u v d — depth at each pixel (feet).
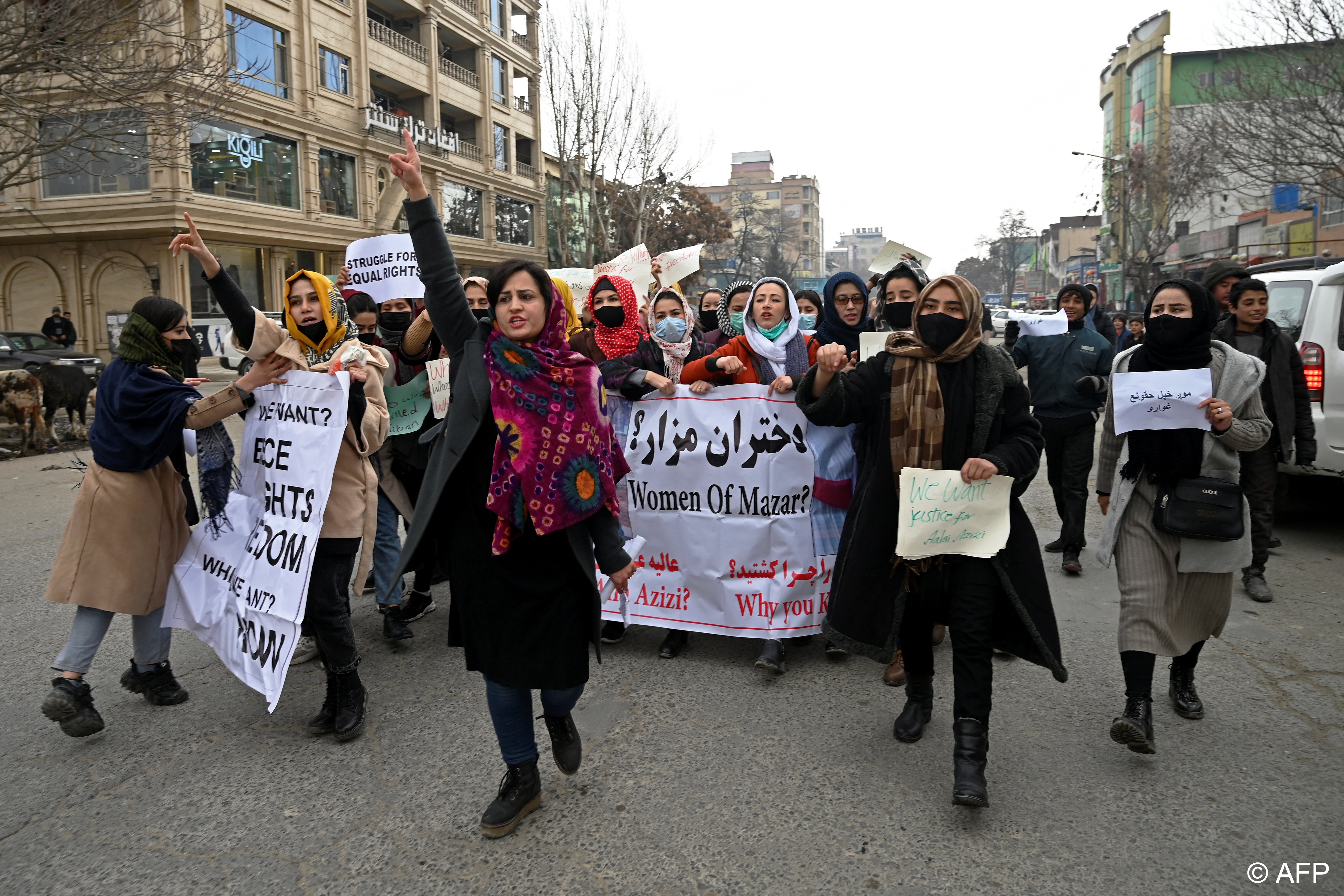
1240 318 16.79
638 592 14.48
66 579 10.94
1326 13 56.34
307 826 9.23
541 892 8.07
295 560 10.77
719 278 206.28
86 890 8.20
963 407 9.81
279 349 11.21
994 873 8.25
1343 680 12.73
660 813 9.36
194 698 12.67
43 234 74.18
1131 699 10.27
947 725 11.48
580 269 20.16
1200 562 10.59
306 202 84.74
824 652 14.33
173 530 11.85
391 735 11.34
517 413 8.34
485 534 8.60
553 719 9.31
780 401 13.74
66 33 30.68
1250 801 9.48
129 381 11.02
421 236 8.84
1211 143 72.18
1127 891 7.95
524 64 129.80
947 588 9.85
